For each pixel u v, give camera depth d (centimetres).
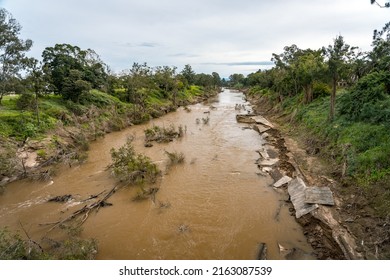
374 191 1363
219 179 1978
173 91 6525
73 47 4372
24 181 2008
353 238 1141
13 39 2748
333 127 2262
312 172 1839
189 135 3294
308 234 1300
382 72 2370
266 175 2025
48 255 1119
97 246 1270
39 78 2894
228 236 1327
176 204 1639
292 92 4491
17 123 2619
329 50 2331
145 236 1352
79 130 3062
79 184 1958
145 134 3206
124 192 1808
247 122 4091
